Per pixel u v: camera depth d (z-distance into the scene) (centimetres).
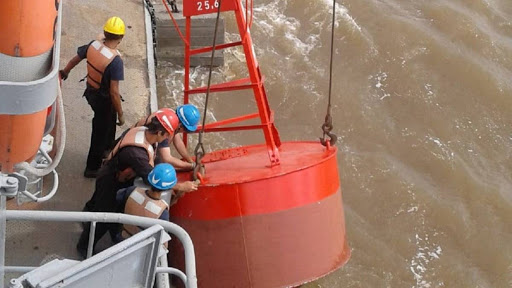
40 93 381
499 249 990
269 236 684
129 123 881
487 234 1011
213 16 1173
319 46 1312
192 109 643
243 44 704
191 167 676
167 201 610
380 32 1355
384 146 1135
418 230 1002
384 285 914
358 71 1277
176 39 1182
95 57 688
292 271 702
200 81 1190
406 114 1209
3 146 402
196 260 686
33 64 384
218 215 670
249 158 740
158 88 1157
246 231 676
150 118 622
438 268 952
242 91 1177
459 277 943
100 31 1052
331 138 752
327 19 1351
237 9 696
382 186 1052
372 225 998
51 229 702
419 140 1153
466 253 985
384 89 1252
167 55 1190
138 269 418
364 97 1223
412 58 1315
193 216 672
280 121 1157
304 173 691
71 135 827
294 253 698
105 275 398
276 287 699
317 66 1267
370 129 1160
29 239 686
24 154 411
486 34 1395
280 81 1216
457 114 1227
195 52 720
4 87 370
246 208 671
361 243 962
